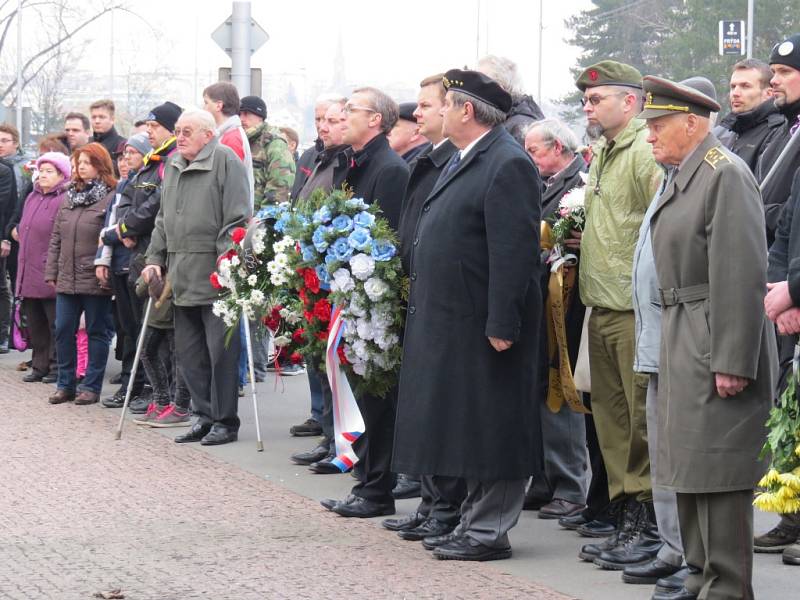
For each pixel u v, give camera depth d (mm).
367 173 8586
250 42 16062
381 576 6785
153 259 11039
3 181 15531
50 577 6797
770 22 44531
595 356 7219
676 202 5855
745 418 5668
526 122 9133
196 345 10805
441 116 7863
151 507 8422
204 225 10586
